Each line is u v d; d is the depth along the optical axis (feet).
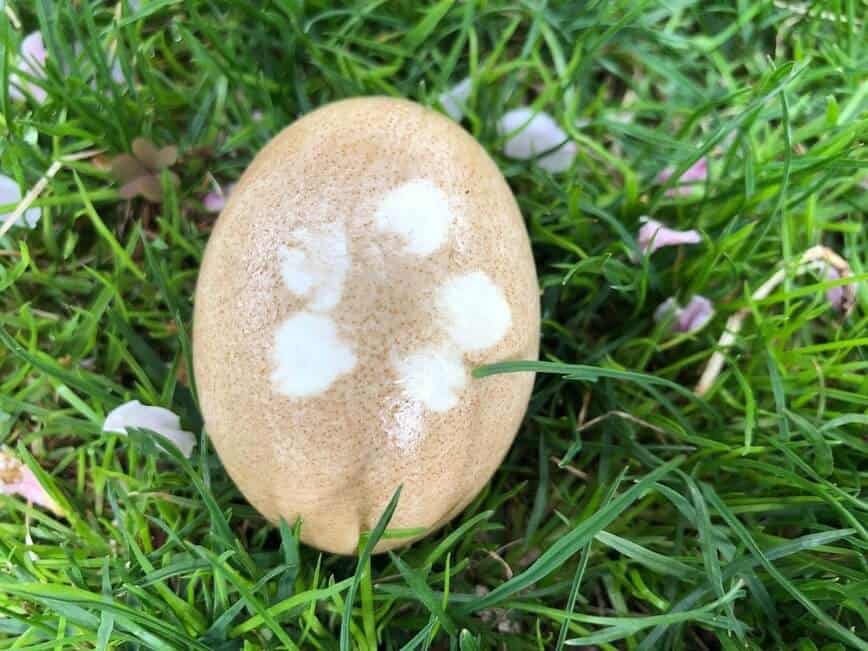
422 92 0.35
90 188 0.37
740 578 0.29
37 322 0.35
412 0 0.39
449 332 0.24
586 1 0.39
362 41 0.38
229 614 0.28
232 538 0.30
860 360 0.36
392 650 0.31
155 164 0.36
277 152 0.26
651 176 0.38
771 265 0.37
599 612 0.32
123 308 0.34
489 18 0.40
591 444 0.33
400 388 0.24
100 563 0.31
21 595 0.28
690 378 0.36
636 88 0.40
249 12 0.37
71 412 0.34
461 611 0.29
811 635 0.31
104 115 0.36
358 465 0.24
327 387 0.24
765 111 0.38
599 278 0.36
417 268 0.24
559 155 0.38
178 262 0.36
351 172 0.25
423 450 0.24
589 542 0.27
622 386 0.35
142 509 0.32
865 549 0.31
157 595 0.30
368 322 0.24
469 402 0.25
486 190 0.26
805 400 0.34
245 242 0.25
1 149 0.35
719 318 0.35
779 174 0.35
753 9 0.39
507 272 0.26
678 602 0.29
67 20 0.37
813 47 0.41
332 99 0.38
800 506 0.32
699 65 0.40
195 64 0.39
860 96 0.38
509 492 0.33
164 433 0.32
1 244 0.36
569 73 0.38
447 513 0.27
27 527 0.32
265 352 0.24
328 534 0.27
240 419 0.25
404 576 0.27
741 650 0.29
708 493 0.30
